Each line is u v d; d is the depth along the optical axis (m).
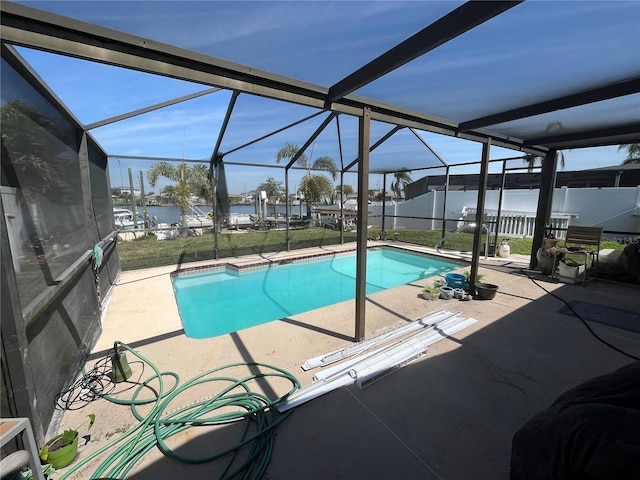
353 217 13.30
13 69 1.81
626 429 0.96
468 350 2.81
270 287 6.34
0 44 1.48
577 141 4.66
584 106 3.12
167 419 1.90
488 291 4.15
